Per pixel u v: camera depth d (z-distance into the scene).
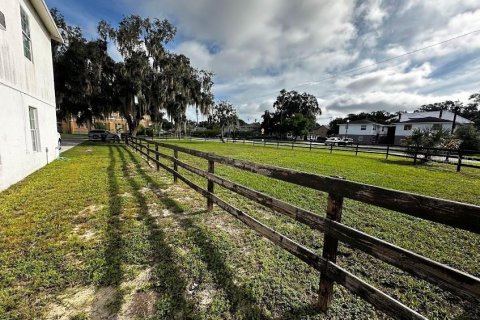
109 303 1.74
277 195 4.78
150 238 2.74
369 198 1.33
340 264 2.36
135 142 12.15
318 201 4.42
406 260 1.12
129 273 2.09
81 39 16.88
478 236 3.08
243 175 6.87
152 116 21.88
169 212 3.61
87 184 5.12
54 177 5.74
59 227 2.97
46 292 1.83
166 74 19.38
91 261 2.24
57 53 16.33
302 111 50.16
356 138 38.84
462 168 9.88
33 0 6.36
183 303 1.76
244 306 1.75
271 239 2.02
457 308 1.80
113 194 4.42
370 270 2.26
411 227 3.36
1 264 2.17
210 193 3.43
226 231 3.00
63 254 2.35
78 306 1.70
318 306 1.74
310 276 2.13
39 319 1.58
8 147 4.86
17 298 1.75
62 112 20.06
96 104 19.02
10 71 5.05
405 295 1.94
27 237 2.69
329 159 11.89
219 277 2.08
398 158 13.38
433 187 5.84
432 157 13.00
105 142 20.23
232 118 33.97
